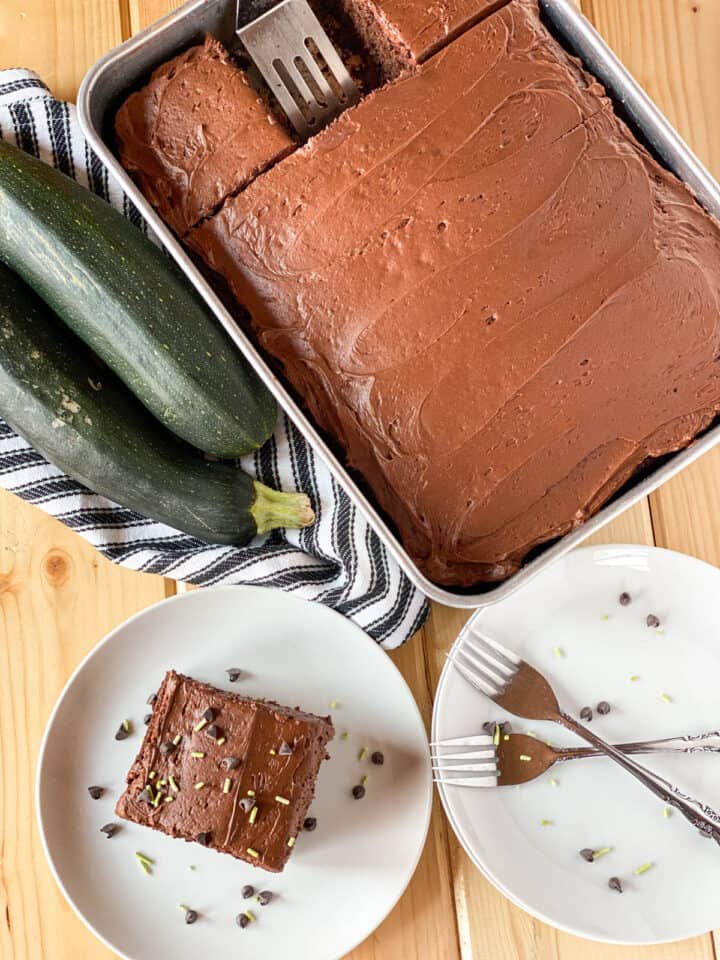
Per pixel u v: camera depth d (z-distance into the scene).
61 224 0.62
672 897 0.68
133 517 0.69
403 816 0.68
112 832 0.68
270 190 0.63
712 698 0.70
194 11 0.64
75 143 0.69
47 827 0.67
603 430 0.63
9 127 0.69
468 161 0.63
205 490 0.66
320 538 0.69
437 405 0.62
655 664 0.70
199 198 0.64
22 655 0.70
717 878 0.69
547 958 0.69
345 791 0.69
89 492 0.69
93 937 0.69
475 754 0.68
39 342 0.64
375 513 0.61
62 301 0.63
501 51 0.64
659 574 0.70
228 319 0.62
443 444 0.62
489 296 0.62
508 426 0.62
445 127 0.63
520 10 0.64
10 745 0.69
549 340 0.62
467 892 0.70
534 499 0.63
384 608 0.68
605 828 0.69
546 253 0.63
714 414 0.63
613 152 0.63
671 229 0.63
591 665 0.70
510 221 0.63
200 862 0.68
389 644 0.69
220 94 0.64
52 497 0.68
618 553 0.70
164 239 0.63
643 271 0.63
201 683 0.66
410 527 0.63
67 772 0.68
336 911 0.68
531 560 0.64
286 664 0.69
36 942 0.69
